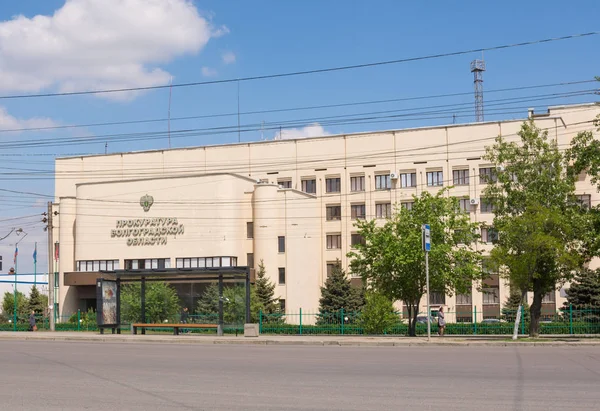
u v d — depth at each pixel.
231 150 78.56
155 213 69.88
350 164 74.56
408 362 20.47
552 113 72.88
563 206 37.44
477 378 15.91
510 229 34.62
